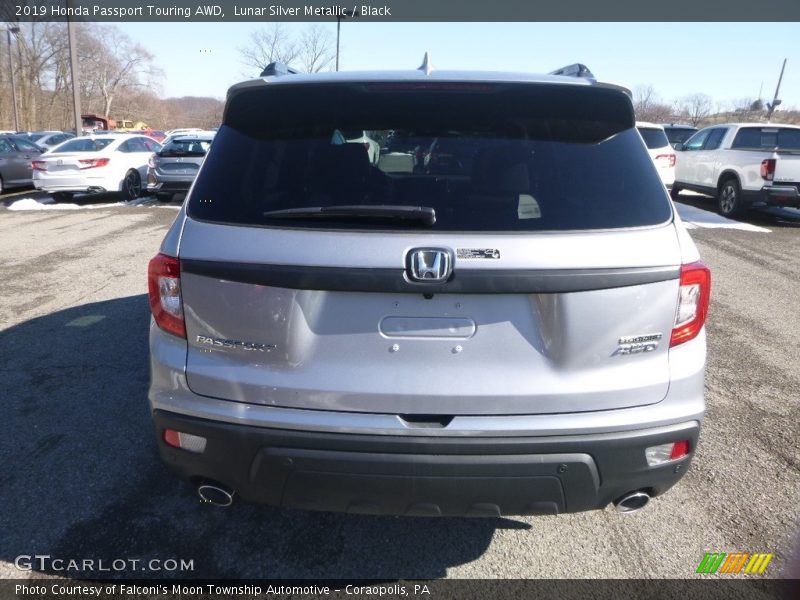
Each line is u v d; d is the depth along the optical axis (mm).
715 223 11773
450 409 2158
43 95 67938
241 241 2156
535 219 2174
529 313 2137
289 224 2160
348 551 2721
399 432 2145
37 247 8664
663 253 2162
